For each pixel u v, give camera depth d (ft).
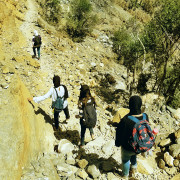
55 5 75.41
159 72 45.47
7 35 34.30
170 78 43.29
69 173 11.59
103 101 30.78
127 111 19.39
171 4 36.50
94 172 11.77
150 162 13.87
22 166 9.73
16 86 11.72
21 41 37.76
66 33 66.23
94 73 42.91
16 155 9.01
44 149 12.82
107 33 84.69
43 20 63.21
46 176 10.01
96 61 53.72
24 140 9.96
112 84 42.83
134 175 12.54
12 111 10.18
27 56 29.07
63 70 32.30
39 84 23.61
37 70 27.40
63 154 13.33
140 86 45.50
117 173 12.49
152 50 42.37
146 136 9.71
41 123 13.96
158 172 13.10
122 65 61.62
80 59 46.16
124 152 10.77
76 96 24.53
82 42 67.10
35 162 10.73
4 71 12.22
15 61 26.14
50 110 18.42
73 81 29.35
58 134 15.70
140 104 10.03
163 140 15.65
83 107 13.55
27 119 11.57
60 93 14.12
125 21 98.22
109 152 14.65
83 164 12.34
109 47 73.82
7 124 9.41
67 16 76.89
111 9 101.40
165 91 44.14
